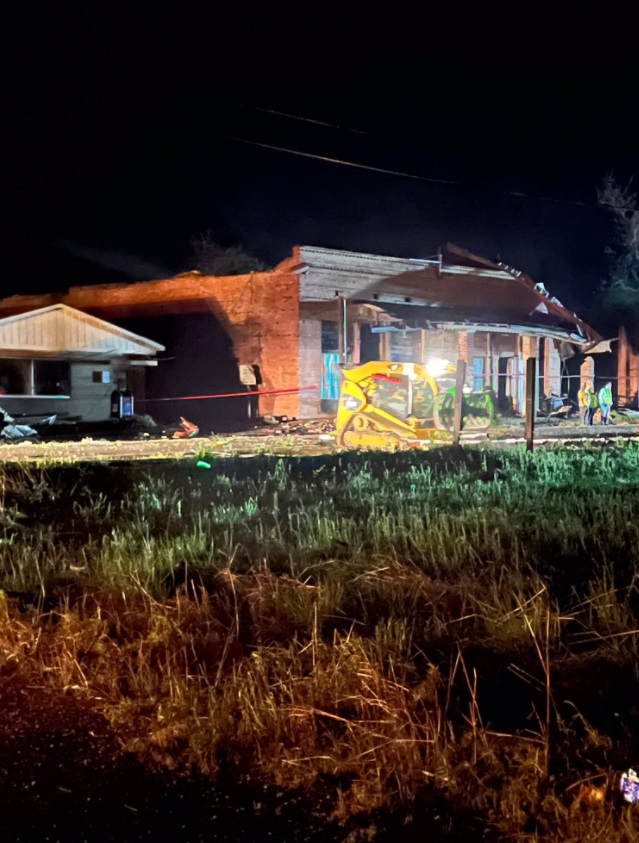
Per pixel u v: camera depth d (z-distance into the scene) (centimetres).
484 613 634
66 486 1175
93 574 776
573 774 421
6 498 1084
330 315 3081
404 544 841
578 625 627
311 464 1399
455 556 785
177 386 3269
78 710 523
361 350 3206
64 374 2880
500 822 397
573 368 3984
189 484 1227
